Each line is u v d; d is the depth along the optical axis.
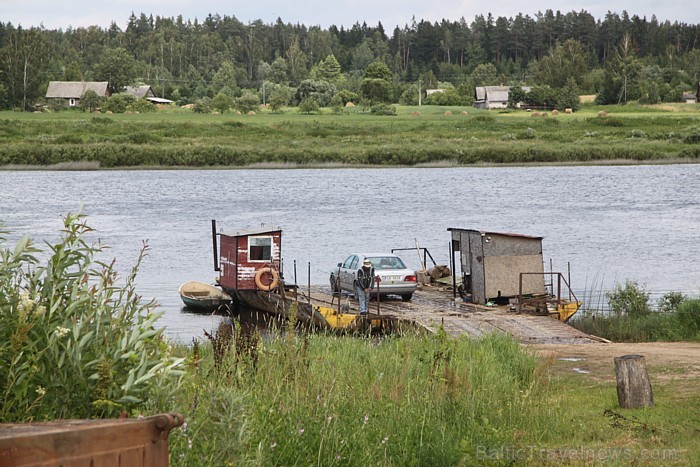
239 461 16.70
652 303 65.00
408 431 22.22
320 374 25.81
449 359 31.36
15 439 8.55
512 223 127.44
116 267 86.31
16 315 15.27
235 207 152.50
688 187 191.00
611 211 145.50
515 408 26.61
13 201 162.38
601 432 25.02
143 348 15.87
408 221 130.25
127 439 10.09
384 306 61.75
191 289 68.50
